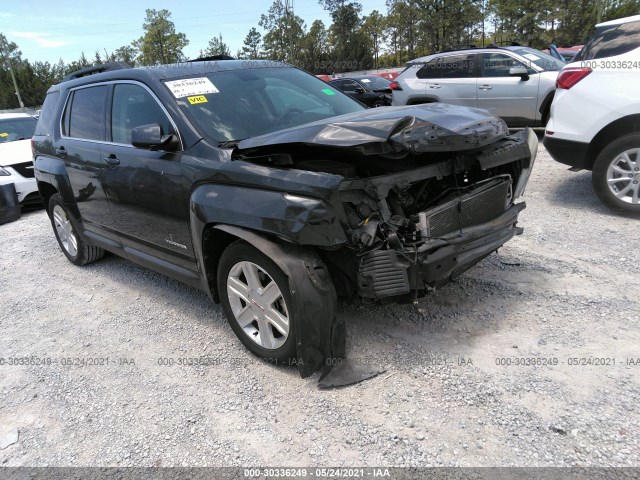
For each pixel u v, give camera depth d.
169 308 4.30
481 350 3.12
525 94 9.20
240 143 3.24
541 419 2.51
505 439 2.42
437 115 3.17
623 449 2.29
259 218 2.81
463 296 3.80
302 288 2.74
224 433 2.71
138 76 3.97
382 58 65.44
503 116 9.57
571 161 5.48
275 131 3.55
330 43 66.25
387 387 2.88
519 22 48.34
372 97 15.89
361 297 2.93
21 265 5.90
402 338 3.33
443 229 3.03
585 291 3.70
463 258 2.99
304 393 2.94
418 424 2.58
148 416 2.92
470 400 2.70
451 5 49.94
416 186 3.28
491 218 3.39
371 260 2.77
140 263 4.32
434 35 52.38
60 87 5.45
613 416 2.48
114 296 4.70
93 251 5.45
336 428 2.63
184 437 2.71
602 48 5.18
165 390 3.14
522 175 3.72
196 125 3.47
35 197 8.53
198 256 3.43
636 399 2.58
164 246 3.85
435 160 3.20
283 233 2.72
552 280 3.91
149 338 3.82
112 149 4.15
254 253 2.98
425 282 2.83
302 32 67.75
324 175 2.68
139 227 4.05
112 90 4.31
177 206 3.49
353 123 2.92
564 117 5.40
